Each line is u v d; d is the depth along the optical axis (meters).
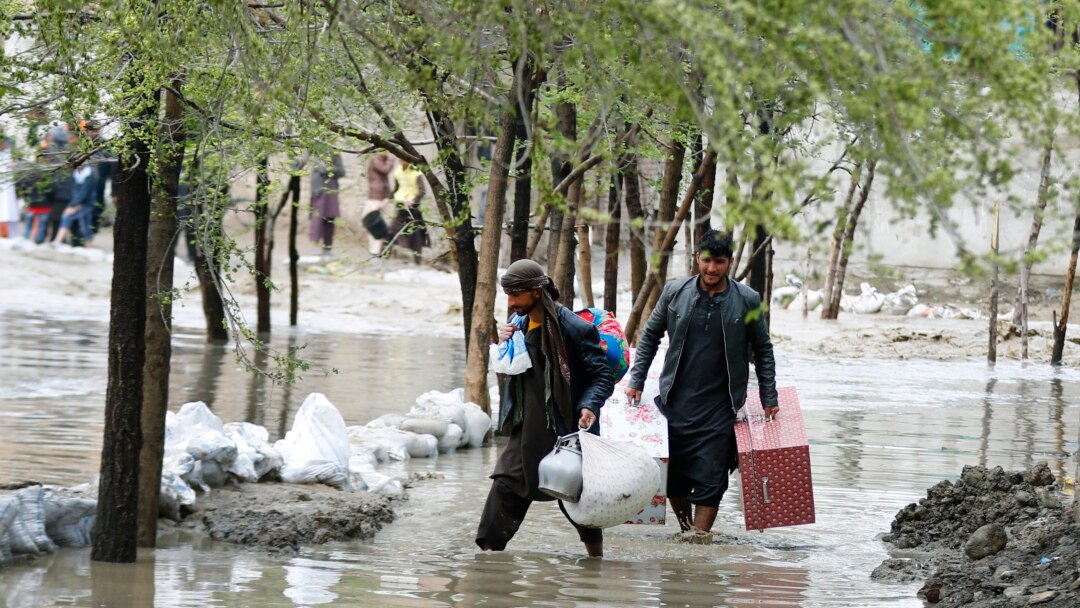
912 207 10.97
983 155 11.10
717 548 20.84
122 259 18.03
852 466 28.55
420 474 26.52
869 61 10.52
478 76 15.74
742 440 21.39
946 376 49.91
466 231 32.06
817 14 10.67
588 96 16.89
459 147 27.45
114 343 18.22
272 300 70.56
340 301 71.25
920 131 11.88
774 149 11.67
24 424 30.95
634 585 18.27
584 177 31.48
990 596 17.19
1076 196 11.61
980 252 11.30
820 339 59.84
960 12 10.53
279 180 30.64
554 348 19.64
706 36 10.97
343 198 85.25
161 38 16.28
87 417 32.47
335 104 22.88
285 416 33.91
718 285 21.55
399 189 54.75
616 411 21.64
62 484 23.73
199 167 19.67
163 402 19.59
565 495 19.36
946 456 30.25
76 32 16.69
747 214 10.65
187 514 20.97
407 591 17.61
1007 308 73.88
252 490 22.31
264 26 19.69
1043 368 53.81
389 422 30.48
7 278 72.56
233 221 67.12
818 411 38.25
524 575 18.70
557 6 13.14
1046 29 10.77
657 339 21.88
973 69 10.80
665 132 27.39
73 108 17.55
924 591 17.78
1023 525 19.91
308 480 23.42
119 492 18.47
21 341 51.62
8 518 18.41
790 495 21.39
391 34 16.19
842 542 21.30
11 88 17.14
